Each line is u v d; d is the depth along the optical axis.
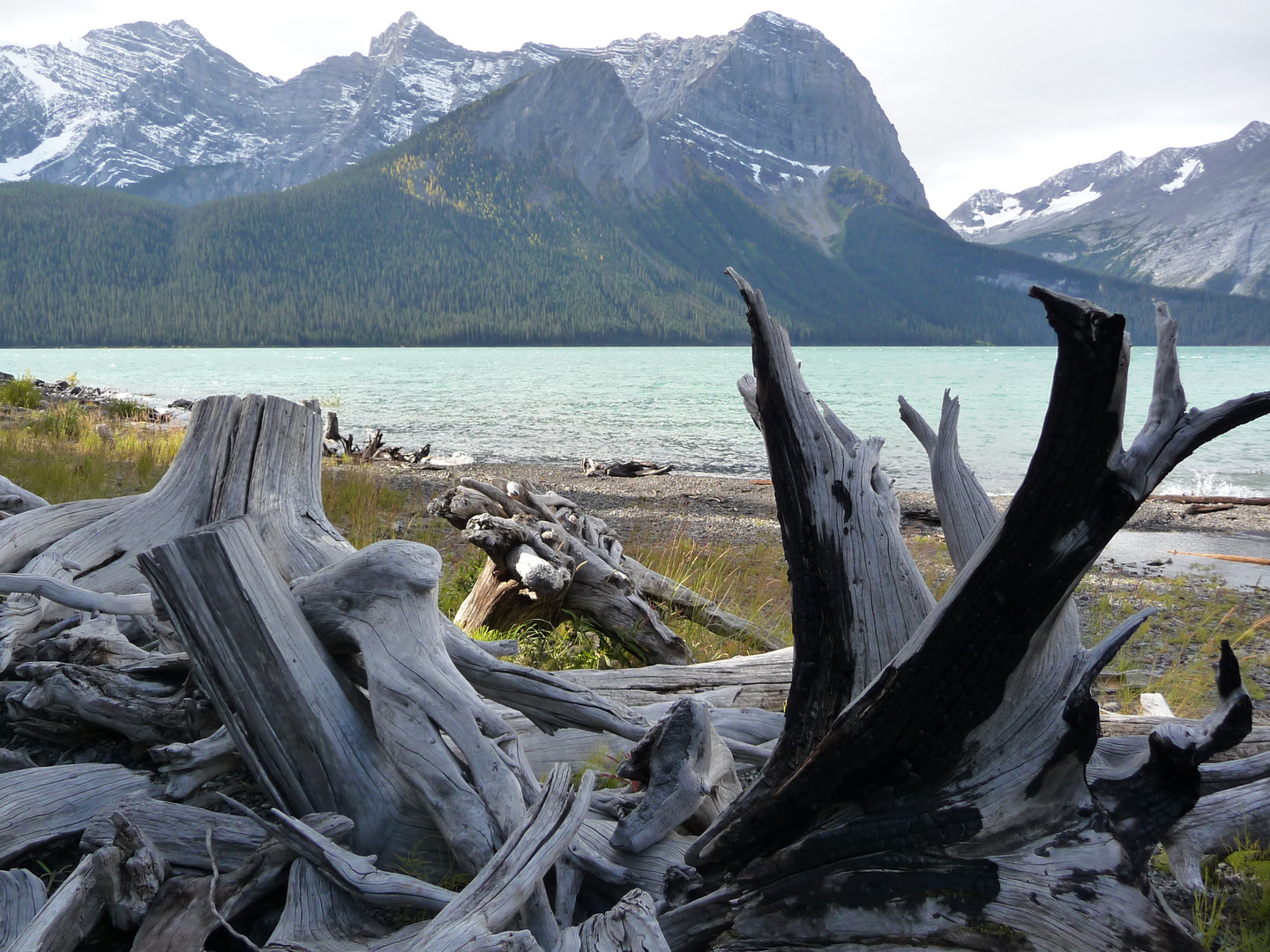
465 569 7.03
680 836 2.56
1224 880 2.88
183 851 2.43
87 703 3.05
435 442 24.22
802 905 2.00
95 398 31.48
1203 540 13.05
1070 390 1.65
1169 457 1.70
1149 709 4.31
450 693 2.56
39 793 2.69
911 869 1.98
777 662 4.19
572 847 2.34
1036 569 1.81
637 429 28.70
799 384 2.35
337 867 2.12
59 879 2.48
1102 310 1.52
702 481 17.78
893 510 2.39
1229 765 2.21
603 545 6.57
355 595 2.75
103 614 4.09
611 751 3.28
